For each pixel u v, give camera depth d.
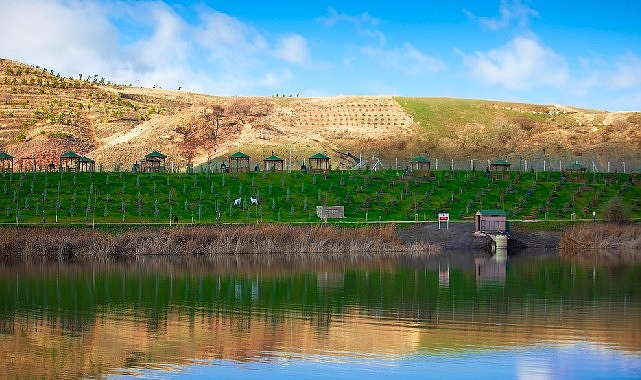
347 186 131.62
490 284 70.12
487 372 39.69
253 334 48.75
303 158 191.38
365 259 92.56
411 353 43.50
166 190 126.06
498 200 126.88
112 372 40.12
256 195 124.12
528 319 52.88
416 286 69.06
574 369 40.12
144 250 96.38
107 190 124.88
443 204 123.50
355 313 55.81
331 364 41.41
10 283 71.62
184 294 65.06
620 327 50.00
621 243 105.25
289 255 97.06
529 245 105.88
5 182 126.44
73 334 49.12
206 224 107.94
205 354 43.81
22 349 45.12
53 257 92.81
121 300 62.06
